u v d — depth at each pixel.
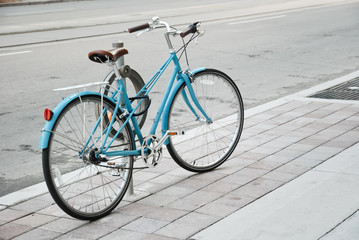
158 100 8.98
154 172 5.69
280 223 4.31
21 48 13.68
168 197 5.02
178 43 14.24
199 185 5.29
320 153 6.02
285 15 20.27
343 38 15.05
